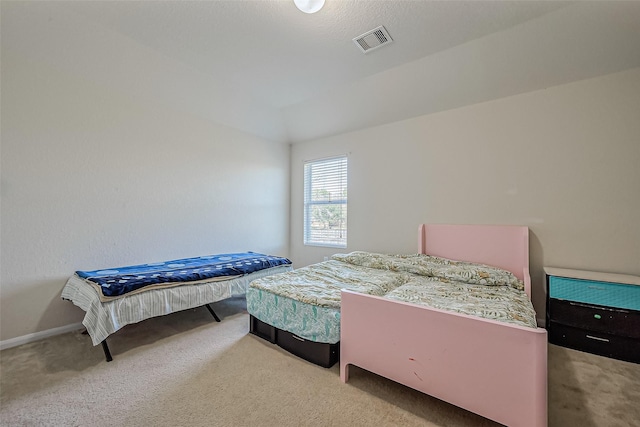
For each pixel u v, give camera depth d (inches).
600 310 78.6
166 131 120.2
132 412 54.9
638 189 83.9
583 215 91.3
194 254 131.2
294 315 77.0
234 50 94.3
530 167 99.8
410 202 127.6
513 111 102.7
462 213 114.0
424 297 73.3
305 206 171.8
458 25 80.4
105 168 102.4
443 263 105.3
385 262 111.7
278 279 94.8
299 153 174.1
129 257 109.0
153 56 97.7
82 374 67.8
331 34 85.0
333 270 108.0
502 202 105.2
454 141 115.6
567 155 93.6
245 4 73.4
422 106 118.6
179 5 74.2
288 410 55.6
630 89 84.6
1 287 81.6
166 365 72.4
